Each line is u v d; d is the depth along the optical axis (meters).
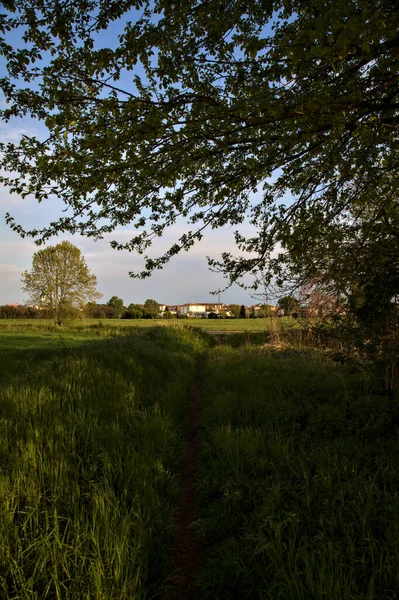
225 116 2.98
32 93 2.88
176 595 2.73
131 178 3.51
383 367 5.95
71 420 4.81
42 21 2.69
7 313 52.22
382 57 2.96
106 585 2.45
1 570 2.46
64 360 8.89
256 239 4.16
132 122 2.92
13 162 3.08
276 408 5.92
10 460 3.70
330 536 2.88
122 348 10.84
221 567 2.80
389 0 2.41
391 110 3.37
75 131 2.97
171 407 6.64
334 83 3.09
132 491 3.66
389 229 4.20
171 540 3.32
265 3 2.62
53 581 2.41
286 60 2.86
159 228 4.06
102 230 3.96
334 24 2.17
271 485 3.68
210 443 5.19
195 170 3.65
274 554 2.71
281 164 3.59
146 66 2.96
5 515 2.82
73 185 3.21
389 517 2.95
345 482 3.50
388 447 4.26
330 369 8.19
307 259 4.18
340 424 5.03
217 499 3.80
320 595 2.24
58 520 2.98
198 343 20.53
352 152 3.71
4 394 5.62
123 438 4.81
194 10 2.78
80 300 34.97
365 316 5.36
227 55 3.11
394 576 2.36
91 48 2.81
